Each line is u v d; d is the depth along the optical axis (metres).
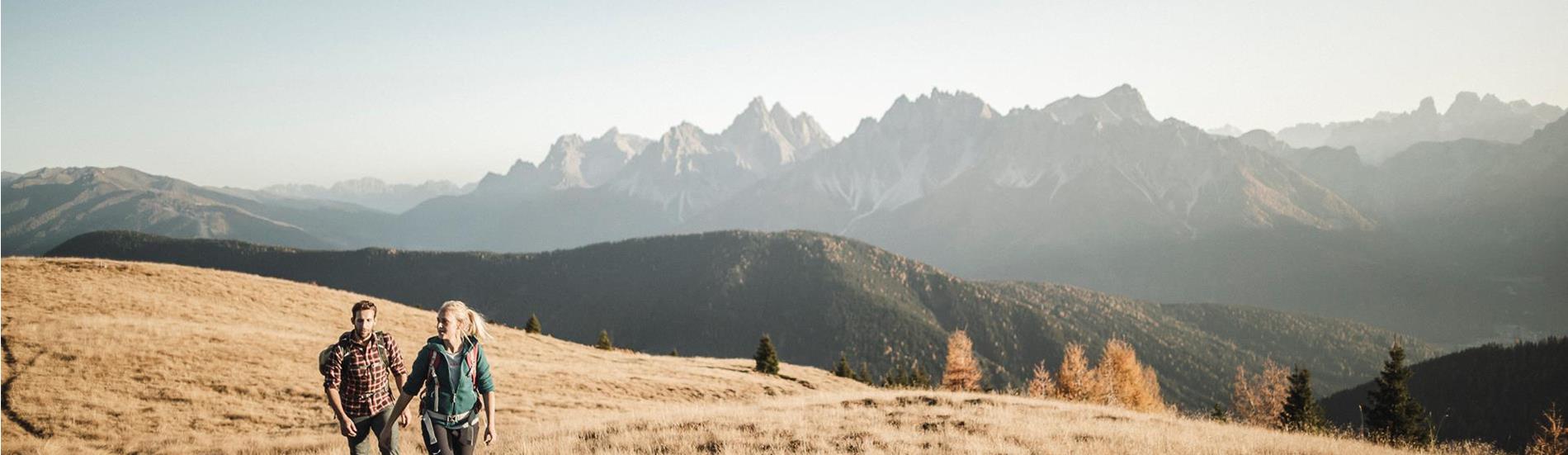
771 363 69.19
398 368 8.59
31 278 45.03
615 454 11.38
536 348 56.66
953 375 74.94
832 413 18.14
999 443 13.14
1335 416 146.12
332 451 13.84
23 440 18.75
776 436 13.94
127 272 52.69
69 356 27.89
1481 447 17.03
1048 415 19.22
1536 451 37.03
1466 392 152.25
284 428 22.56
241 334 36.84
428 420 7.20
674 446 12.48
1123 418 19.47
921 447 12.97
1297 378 58.28
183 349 31.39
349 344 8.17
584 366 46.06
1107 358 65.50
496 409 26.44
